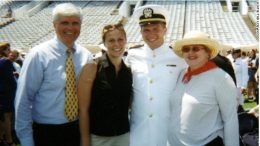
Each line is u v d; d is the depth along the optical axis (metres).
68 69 4.04
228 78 3.64
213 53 3.70
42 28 36.16
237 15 37.38
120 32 3.98
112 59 4.02
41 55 3.97
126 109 4.16
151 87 4.24
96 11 41.41
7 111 7.21
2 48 7.33
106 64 4.00
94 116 4.05
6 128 7.34
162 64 4.31
